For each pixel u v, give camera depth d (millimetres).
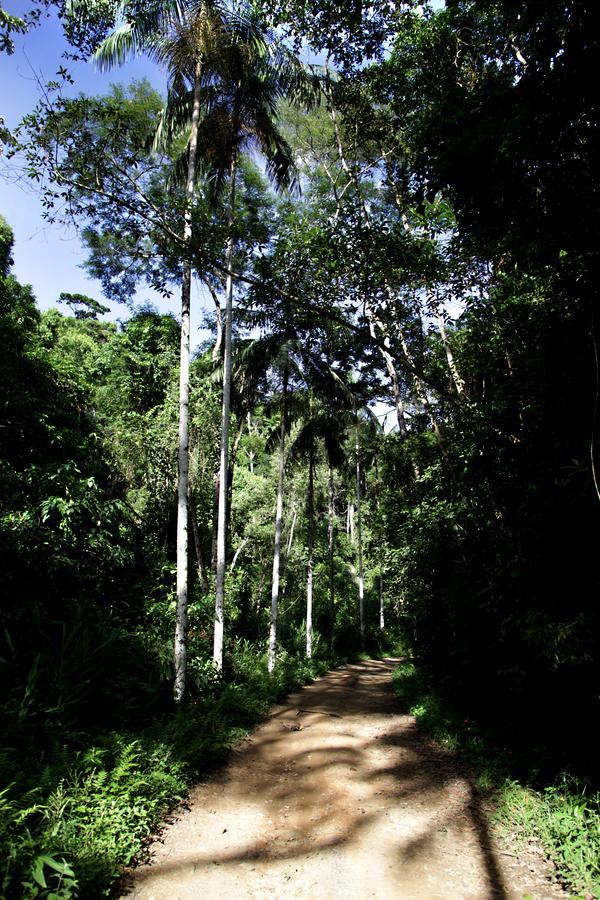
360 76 7438
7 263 14672
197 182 10328
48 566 7258
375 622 27938
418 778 5449
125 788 4172
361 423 19953
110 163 6547
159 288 7723
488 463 5711
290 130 13516
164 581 11523
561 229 4008
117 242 7730
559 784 4297
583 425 4059
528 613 4336
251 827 4285
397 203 9477
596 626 3881
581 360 4062
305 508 24547
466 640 7336
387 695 10906
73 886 2979
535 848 3727
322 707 9586
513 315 6355
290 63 10156
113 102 8062
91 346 19672
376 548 20875
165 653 7852
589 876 3191
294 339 12453
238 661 10422
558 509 4242
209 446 13375
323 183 13125
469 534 7422
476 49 6383
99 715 5508
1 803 3342
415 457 11867
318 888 3332
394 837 4070
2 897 2736
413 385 10734
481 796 4793
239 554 19078
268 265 6359
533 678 5152
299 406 14836
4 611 5957
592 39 3170
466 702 7656
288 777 5586
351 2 6316
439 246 6312
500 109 3631
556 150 3605
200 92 9367
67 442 9852
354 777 5523
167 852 3797
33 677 4859
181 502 7531
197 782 5246
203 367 16406
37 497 7887
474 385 8141
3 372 9047
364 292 6414
